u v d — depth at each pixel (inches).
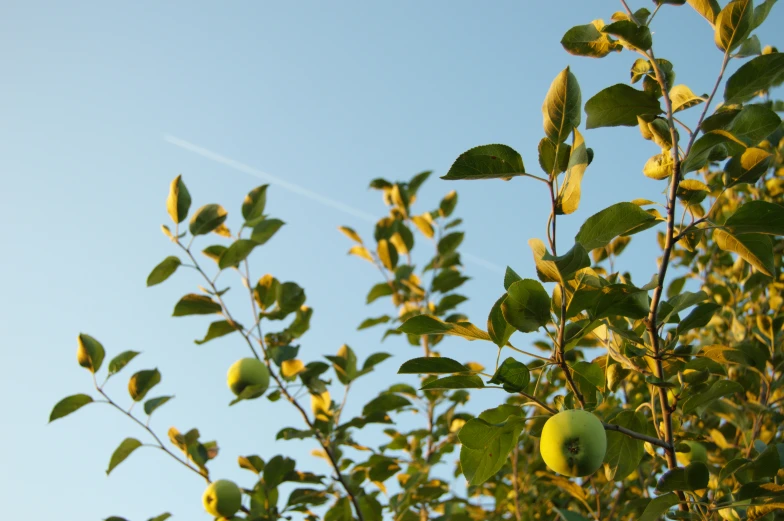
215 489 166.7
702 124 97.2
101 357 178.7
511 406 97.0
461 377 92.6
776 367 151.6
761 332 155.7
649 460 170.9
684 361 112.2
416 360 92.7
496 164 90.6
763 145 184.7
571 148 87.8
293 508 179.6
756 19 95.9
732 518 107.1
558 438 85.0
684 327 107.9
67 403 173.3
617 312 90.6
